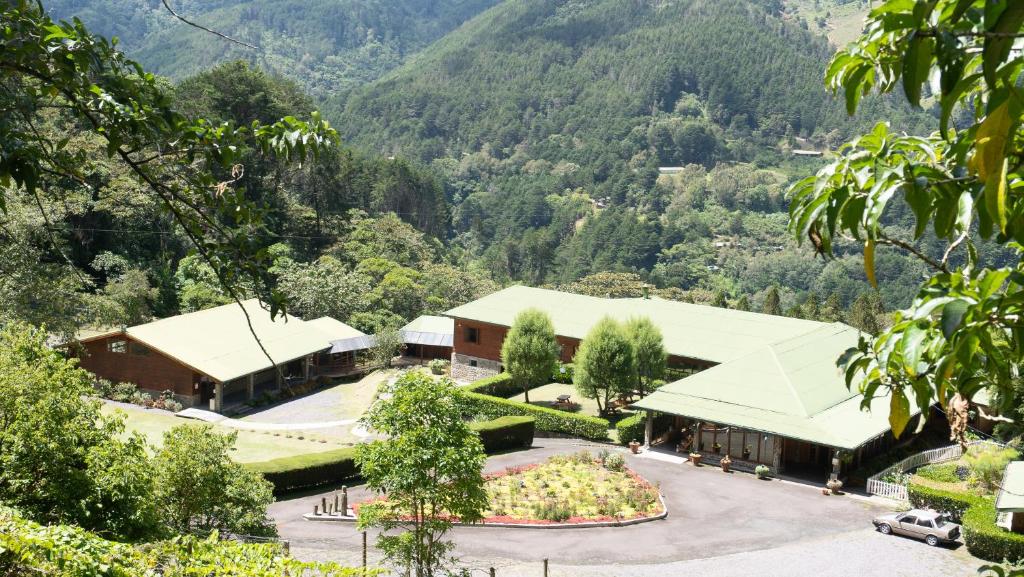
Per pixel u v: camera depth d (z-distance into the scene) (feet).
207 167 18.30
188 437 70.95
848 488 126.41
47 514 49.14
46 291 143.13
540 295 215.51
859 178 12.62
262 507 75.05
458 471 67.41
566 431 158.81
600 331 161.79
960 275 12.03
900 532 104.42
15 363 54.29
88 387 57.77
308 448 146.10
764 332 184.75
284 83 331.57
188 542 41.55
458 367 208.54
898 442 148.15
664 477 130.82
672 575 90.84
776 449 132.67
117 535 50.49
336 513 108.17
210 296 220.23
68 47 16.06
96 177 193.57
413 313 275.39
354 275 252.42
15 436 48.75
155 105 17.62
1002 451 116.78
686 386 147.02
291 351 188.65
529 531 104.88
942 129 9.58
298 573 41.39
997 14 8.50
